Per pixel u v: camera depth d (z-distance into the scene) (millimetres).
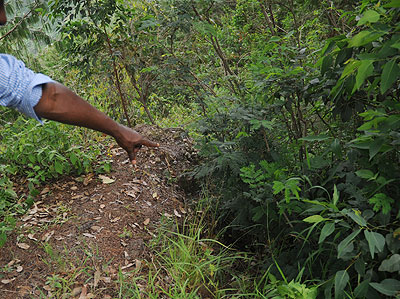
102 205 3479
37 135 3832
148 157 4098
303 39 3752
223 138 3332
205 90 3895
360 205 2354
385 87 1806
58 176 3789
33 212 3348
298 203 2674
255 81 3080
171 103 5641
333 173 2596
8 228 2912
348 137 2932
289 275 2672
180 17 3641
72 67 5203
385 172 2318
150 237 3260
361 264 2111
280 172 2773
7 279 2744
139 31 4605
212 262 3111
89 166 3836
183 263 2842
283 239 3020
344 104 2514
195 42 4160
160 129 4566
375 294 2141
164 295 2766
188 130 4363
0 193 3273
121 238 3193
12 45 6660
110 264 2949
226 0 4348
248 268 3115
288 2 3957
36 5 6395
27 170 3805
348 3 3477
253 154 3143
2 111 5871
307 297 2152
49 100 1553
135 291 2701
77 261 2928
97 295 2689
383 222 2148
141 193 3686
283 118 3156
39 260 2920
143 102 5031
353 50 2322
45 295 2658
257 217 2896
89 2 4512
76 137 4125
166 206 3639
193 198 3842
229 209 3549
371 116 2055
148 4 4727
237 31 4574
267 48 2957
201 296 2812
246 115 2998
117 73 5133
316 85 2699
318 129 3254
